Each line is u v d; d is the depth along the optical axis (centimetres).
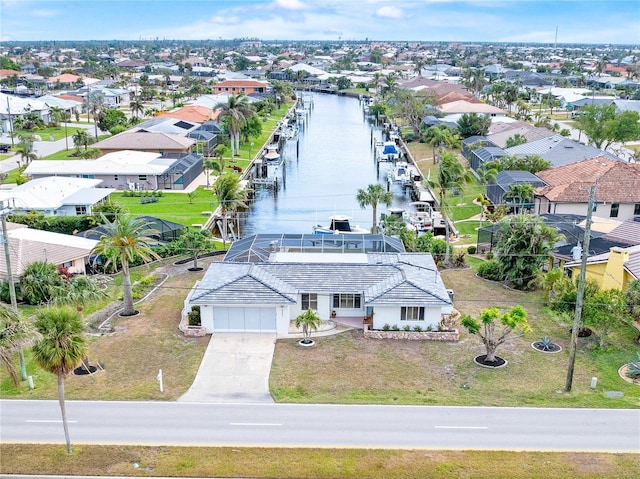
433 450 3123
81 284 5050
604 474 2930
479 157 10350
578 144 10194
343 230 7744
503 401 3653
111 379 3953
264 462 3016
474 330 4162
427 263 5328
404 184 10706
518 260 5559
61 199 7738
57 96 17900
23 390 3797
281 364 4166
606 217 7612
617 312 4253
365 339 4578
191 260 6494
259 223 8638
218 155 11456
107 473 2936
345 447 3153
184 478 2900
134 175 9512
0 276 5203
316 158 13425
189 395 3744
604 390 3784
